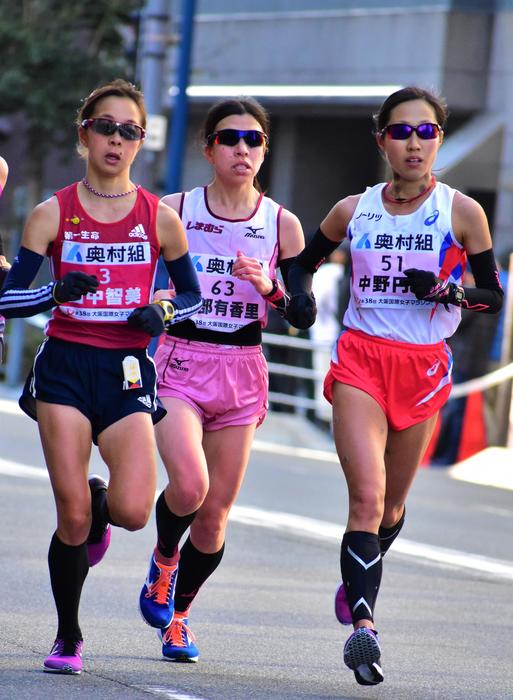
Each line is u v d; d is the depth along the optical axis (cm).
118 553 2647
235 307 1916
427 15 7119
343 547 1736
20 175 10619
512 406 4869
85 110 1708
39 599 2181
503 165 7025
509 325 4916
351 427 1780
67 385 1684
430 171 1828
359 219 1833
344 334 1838
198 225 1933
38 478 3481
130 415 1692
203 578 1895
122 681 1709
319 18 7625
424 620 2297
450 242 1812
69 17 8275
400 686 1803
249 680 1773
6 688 1622
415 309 1808
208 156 1950
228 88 8056
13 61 8212
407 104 1792
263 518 3209
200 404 1894
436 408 1839
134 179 5888
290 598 2378
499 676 1908
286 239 1953
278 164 8225
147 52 5928
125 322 1700
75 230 1694
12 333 5916
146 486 1675
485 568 2845
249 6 7969
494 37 7062
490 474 4566
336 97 7538
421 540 3131
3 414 4909
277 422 5088
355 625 1684
